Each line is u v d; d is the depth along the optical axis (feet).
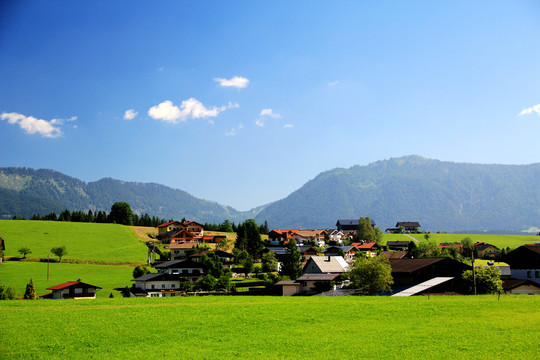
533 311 170.91
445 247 608.60
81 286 299.58
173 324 161.48
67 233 612.70
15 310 187.62
